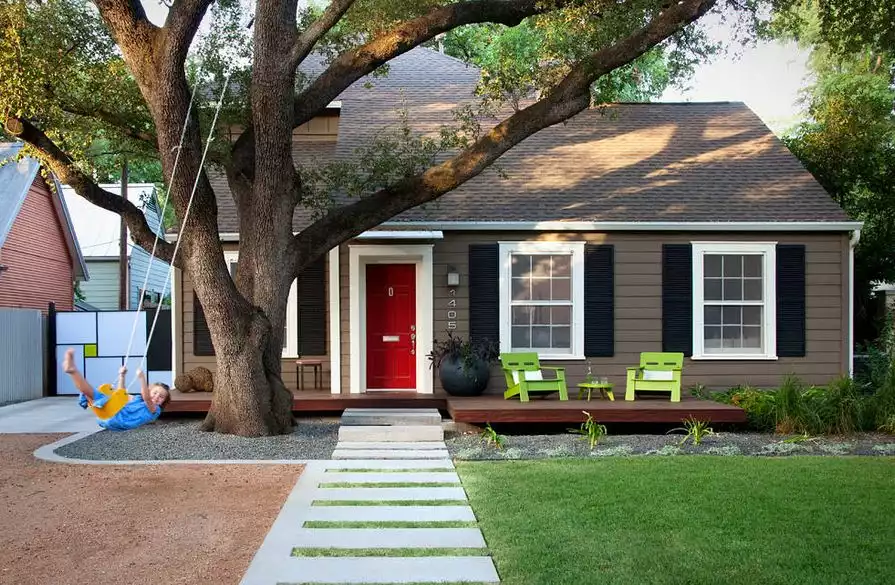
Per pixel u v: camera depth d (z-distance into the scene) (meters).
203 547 5.47
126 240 21.98
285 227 10.13
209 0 9.19
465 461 8.71
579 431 11.01
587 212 13.04
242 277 10.45
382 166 11.11
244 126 11.82
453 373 12.23
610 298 12.91
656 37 9.78
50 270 22.45
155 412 7.36
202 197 9.60
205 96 11.70
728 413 10.78
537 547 5.30
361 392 12.84
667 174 14.14
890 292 19.42
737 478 7.41
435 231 12.67
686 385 12.90
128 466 8.34
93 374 17.67
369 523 6.01
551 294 13.00
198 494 7.05
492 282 12.90
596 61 9.89
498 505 6.49
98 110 11.30
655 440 10.10
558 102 10.07
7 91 9.38
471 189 13.73
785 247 13.00
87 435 10.41
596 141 15.24
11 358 16.03
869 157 16.58
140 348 17.53
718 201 13.35
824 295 13.04
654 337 12.95
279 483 7.50
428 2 10.88
